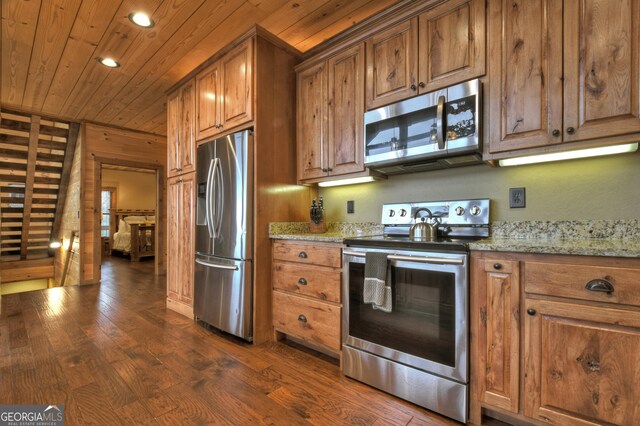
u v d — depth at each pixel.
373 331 1.84
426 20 1.91
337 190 2.75
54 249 5.84
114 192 8.93
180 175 3.26
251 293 2.43
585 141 1.43
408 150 1.92
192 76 3.07
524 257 1.37
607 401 1.19
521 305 1.38
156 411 1.58
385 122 2.05
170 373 1.96
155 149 5.30
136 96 3.73
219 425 1.48
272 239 2.50
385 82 2.09
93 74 3.18
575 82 1.45
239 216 2.46
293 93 2.70
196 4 2.19
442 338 1.58
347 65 2.31
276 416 1.55
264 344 2.42
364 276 1.85
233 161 2.53
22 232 5.32
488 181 1.97
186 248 3.13
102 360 2.12
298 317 2.28
